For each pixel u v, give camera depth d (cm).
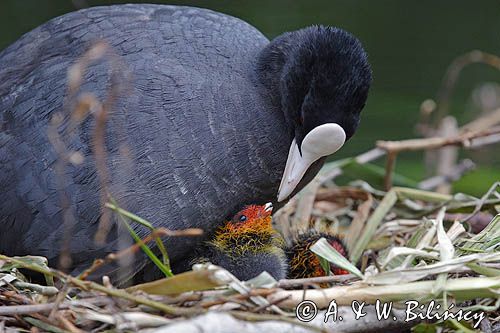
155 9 1085
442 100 1600
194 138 994
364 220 1164
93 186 971
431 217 1191
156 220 983
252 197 1045
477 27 1900
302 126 1001
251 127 1022
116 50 1023
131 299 817
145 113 985
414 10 1955
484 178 1488
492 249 966
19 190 988
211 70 1029
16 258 942
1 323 816
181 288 852
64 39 1048
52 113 994
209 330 739
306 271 1049
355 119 988
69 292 914
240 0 1819
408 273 889
